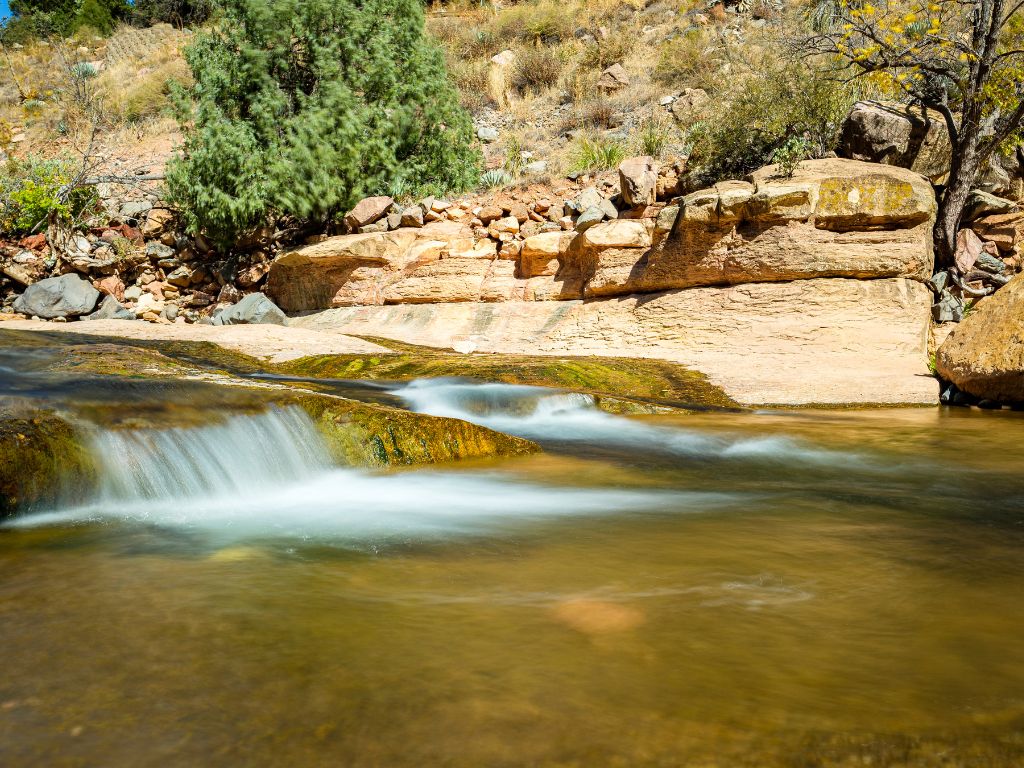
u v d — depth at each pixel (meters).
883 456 5.39
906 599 2.44
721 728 1.58
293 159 14.29
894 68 11.62
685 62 19.12
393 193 14.85
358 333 12.35
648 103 18.66
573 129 18.64
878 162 11.73
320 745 1.52
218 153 14.11
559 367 8.61
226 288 14.70
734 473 4.82
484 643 2.05
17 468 3.46
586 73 20.78
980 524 3.48
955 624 2.22
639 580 2.64
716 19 21.28
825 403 7.97
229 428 4.41
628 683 1.80
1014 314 8.17
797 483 4.50
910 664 1.93
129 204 15.73
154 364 6.33
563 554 2.97
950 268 10.88
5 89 24.92
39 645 2.01
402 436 5.07
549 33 23.52
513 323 12.06
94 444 3.80
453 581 2.62
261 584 2.55
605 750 1.50
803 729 1.58
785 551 3.02
